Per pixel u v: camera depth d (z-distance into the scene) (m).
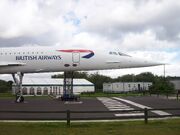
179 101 35.59
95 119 18.16
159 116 18.73
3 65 34.81
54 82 84.56
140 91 83.38
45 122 19.17
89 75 138.75
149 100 37.25
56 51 35.75
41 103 32.03
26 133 15.77
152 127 17.25
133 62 36.06
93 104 30.84
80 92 83.25
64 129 16.81
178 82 87.38
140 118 19.81
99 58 35.81
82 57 35.59
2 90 100.25
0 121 19.61
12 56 35.41
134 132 15.87
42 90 81.94
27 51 35.75
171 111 24.53
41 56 35.41
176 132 15.84
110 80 143.00
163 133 15.62
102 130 16.50
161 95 58.41
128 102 33.53
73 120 19.28
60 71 36.62
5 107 27.70
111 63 35.88
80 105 29.67
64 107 27.66
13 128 17.02
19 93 34.69
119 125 18.03
